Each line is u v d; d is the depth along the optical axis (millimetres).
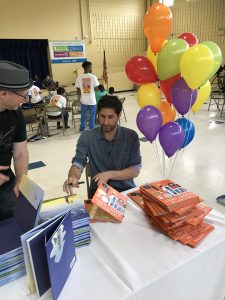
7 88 1105
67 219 812
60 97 5297
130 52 11648
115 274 820
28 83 1177
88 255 912
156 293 806
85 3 10039
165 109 1692
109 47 11055
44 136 5055
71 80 10516
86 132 1558
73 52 10266
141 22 11508
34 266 697
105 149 1521
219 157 3516
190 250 917
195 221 1002
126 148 1521
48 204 1050
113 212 1097
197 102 1673
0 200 1298
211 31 9547
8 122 1290
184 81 1461
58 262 737
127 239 987
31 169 3453
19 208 1003
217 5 9117
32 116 5113
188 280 894
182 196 1045
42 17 9352
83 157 1506
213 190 2666
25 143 1425
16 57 9367
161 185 1149
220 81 6285
